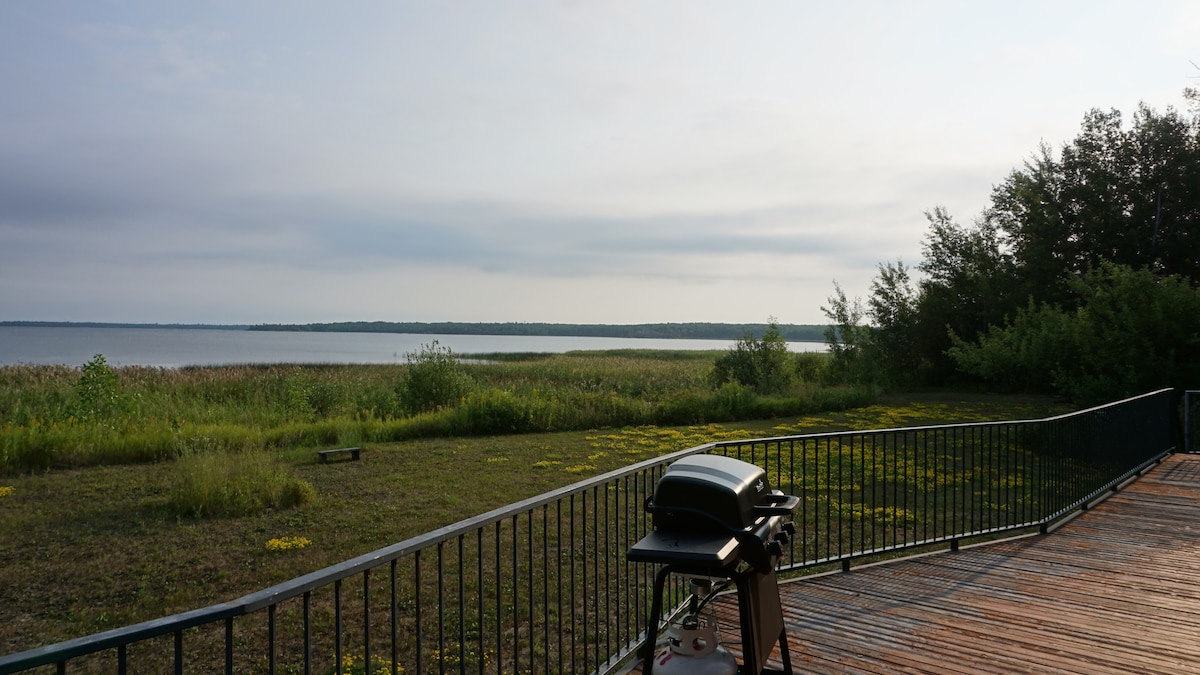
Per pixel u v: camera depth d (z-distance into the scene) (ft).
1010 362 68.69
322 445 53.57
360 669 17.61
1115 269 58.85
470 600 22.06
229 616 6.15
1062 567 20.63
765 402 72.69
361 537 29.14
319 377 94.22
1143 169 97.55
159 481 40.24
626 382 95.50
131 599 22.71
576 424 62.39
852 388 87.76
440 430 58.03
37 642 19.47
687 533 9.68
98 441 47.91
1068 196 102.06
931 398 92.02
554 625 19.92
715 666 9.86
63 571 25.21
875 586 18.92
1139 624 16.31
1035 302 101.19
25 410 57.06
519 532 29.40
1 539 29.01
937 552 22.33
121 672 5.44
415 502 34.94
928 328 107.65
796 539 27.48
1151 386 52.65
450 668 17.57
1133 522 26.23
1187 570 20.38
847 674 13.79
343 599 22.48
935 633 15.79
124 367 97.86
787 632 15.84
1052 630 15.96
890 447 53.21
